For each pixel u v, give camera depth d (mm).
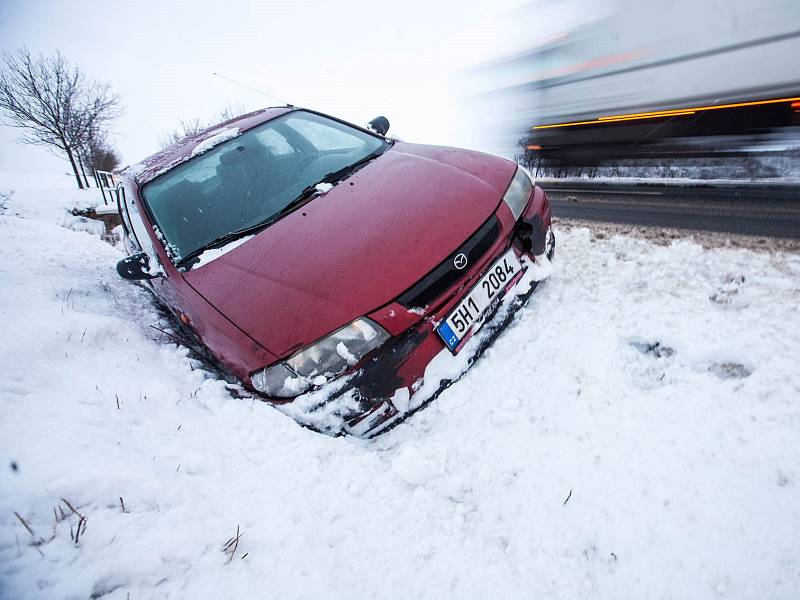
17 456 1456
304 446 1772
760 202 3600
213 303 2041
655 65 4898
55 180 33250
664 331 2055
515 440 1743
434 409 1980
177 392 2121
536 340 2221
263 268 2059
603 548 1323
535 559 1329
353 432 1852
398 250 1928
